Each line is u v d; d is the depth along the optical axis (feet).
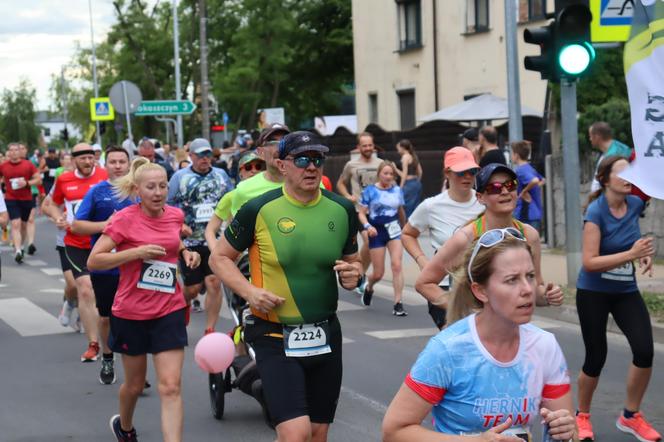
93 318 33.35
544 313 40.06
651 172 22.43
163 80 190.70
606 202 22.77
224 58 186.19
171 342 21.58
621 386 28.35
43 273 58.54
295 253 17.76
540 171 63.31
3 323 41.22
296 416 17.25
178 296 22.03
